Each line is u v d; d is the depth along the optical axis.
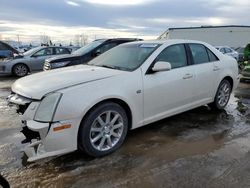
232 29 37.62
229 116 5.29
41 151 3.13
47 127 3.07
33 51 12.50
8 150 3.70
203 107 5.88
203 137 4.18
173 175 3.05
